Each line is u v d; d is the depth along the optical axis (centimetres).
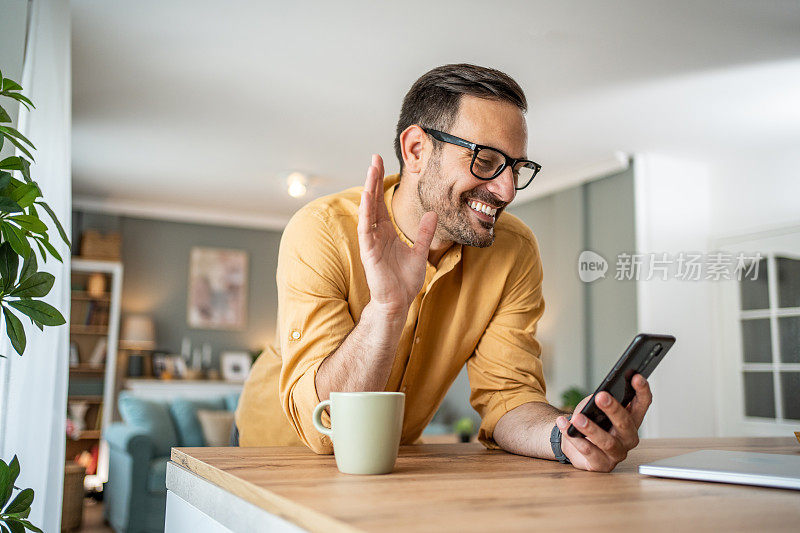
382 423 79
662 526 53
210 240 727
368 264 90
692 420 500
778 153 485
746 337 495
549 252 595
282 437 140
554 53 347
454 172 112
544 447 101
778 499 67
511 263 133
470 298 129
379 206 93
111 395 636
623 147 491
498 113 111
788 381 462
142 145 502
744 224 501
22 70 207
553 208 591
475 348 133
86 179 600
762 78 373
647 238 501
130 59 361
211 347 712
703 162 524
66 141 217
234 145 499
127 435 444
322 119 444
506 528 51
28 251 122
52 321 122
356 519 52
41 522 183
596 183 548
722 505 63
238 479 71
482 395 130
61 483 193
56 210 209
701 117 430
